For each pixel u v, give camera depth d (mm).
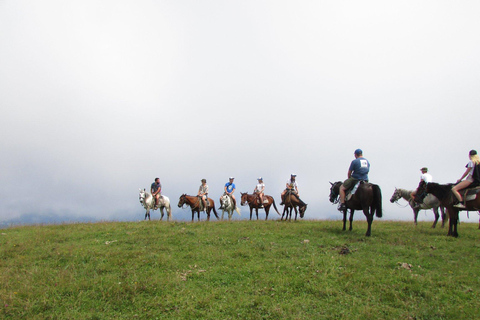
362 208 11898
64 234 13617
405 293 6852
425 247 10188
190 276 8102
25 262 9422
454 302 6438
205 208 21375
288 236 12281
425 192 12492
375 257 9188
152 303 6551
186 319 6047
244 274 8141
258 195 20359
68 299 6785
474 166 10984
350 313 6051
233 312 6223
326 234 12328
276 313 6090
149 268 8758
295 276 7770
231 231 13336
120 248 10914
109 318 6105
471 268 8148
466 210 11359
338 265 8492
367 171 12250
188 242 11555
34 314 6172
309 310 6250
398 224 16344
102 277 7957
